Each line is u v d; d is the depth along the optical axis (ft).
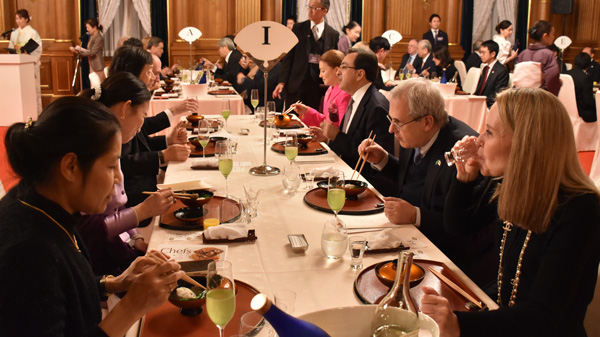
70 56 31.48
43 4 31.14
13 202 3.58
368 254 5.66
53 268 3.35
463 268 7.02
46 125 3.45
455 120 7.89
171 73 28.63
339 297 4.72
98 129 3.54
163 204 6.73
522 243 4.91
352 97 11.39
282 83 21.52
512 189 4.54
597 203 4.46
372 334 3.50
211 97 18.81
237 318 4.27
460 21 34.81
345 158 11.08
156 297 3.79
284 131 12.46
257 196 6.82
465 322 4.06
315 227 6.41
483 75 22.89
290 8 32.81
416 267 5.14
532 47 22.02
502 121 4.70
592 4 36.91
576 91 21.38
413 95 7.61
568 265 4.29
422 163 8.11
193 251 5.60
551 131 4.41
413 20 34.50
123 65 10.19
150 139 11.12
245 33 8.34
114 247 6.62
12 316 3.16
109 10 31.50
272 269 5.24
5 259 3.26
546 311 4.19
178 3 32.07
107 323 3.66
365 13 33.58
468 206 6.25
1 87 23.73
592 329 5.98
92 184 3.62
